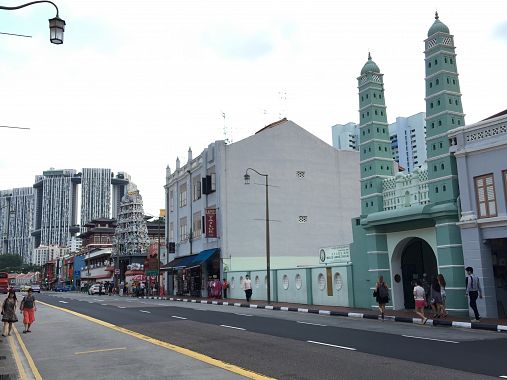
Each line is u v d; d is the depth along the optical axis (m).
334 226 44.69
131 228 83.56
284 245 42.69
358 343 13.38
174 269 50.53
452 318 19.17
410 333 15.62
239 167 42.66
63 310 30.67
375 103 26.31
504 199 19.22
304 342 13.70
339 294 27.56
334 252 28.50
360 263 26.02
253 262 41.62
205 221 41.59
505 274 20.47
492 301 19.41
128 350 13.11
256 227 42.25
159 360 11.38
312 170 44.84
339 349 12.34
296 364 10.46
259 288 35.94
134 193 86.50
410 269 25.30
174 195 54.75
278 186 43.44
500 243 20.66
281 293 33.12
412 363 10.33
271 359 11.13
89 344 14.66
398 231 24.00
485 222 19.55
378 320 20.42
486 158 19.98
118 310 28.84
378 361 10.60
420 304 18.88
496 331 16.03
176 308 29.70
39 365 11.48
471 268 18.56
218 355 11.90
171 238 55.44
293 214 43.44
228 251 41.12
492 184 19.72
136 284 61.47
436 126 22.20
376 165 25.56
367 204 25.75
